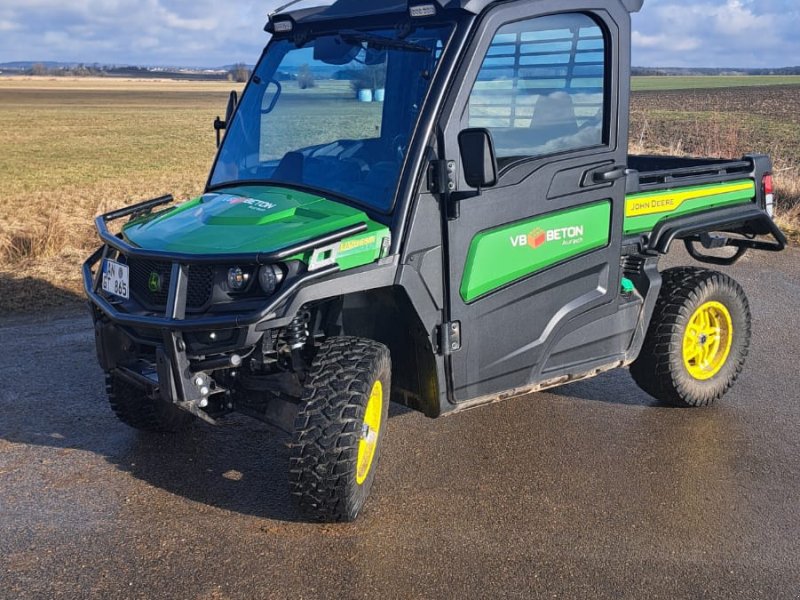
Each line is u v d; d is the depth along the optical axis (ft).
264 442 16.57
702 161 20.53
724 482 15.03
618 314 16.93
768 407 18.84
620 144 16.06
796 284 30.71
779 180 50.75
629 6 15.69
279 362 13.97
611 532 13.15
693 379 18.38
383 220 13.25
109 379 15.81
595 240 16.06
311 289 12.23
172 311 12.47
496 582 11.68
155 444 16.37
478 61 13.56
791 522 13.62
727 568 12.18
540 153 14.87
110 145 118.32
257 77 16.29
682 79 404.57
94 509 13.64
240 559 12.16
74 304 26.99
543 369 15.87
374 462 13.76
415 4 13.71
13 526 13.01
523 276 14.96
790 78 422.00
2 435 16.67
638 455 16.15
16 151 107.04
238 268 12.38
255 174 15.40
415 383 14.73
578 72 15.16
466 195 13.28
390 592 11.38
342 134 14.42
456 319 14.05
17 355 21.77
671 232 17.44
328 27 15.38
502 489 14.61
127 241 13.97
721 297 18.57
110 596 11.19
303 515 13.08
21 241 34.63
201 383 12.89
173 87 476.54
